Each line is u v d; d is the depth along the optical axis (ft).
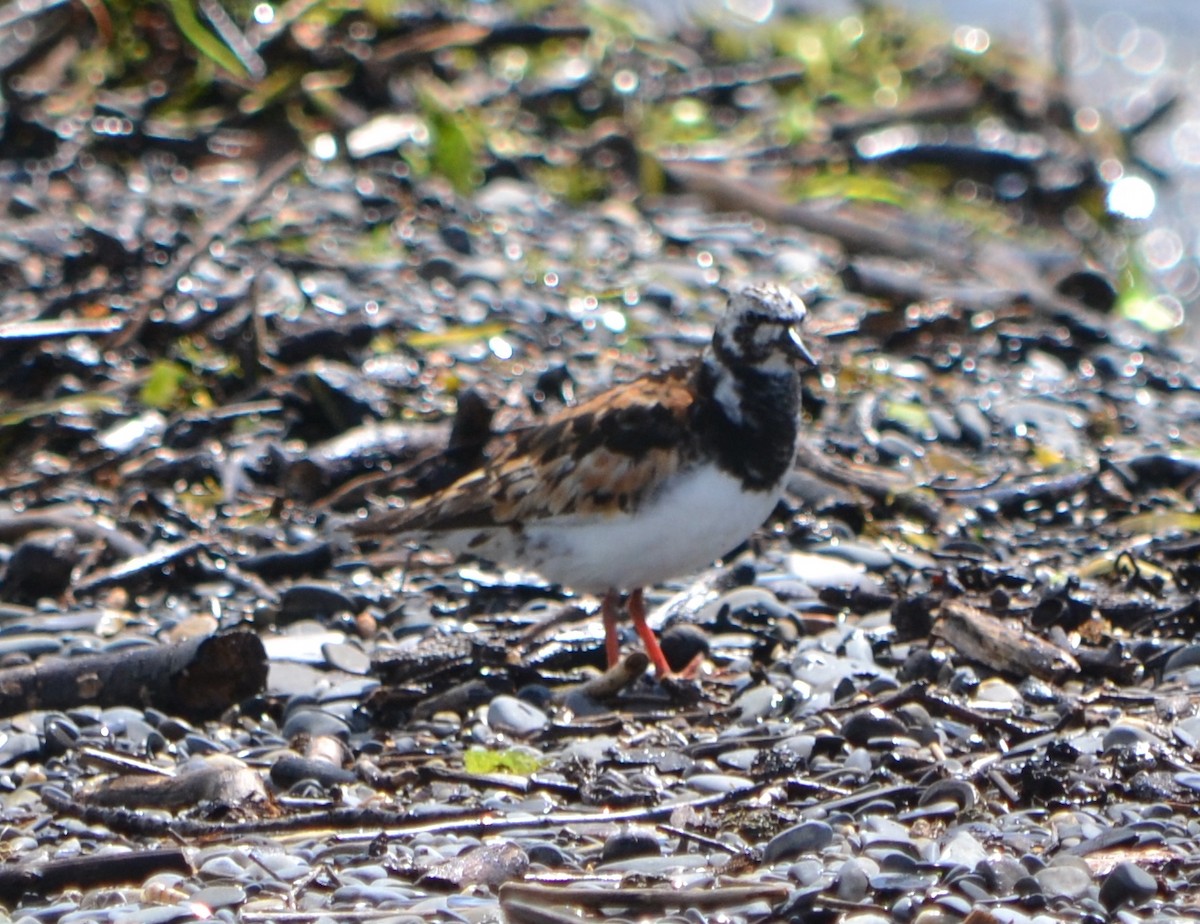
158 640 36.40
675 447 33.01
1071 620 34.99
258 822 27.25
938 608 35.12
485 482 34.91
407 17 70.13
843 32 81.20
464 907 23.90
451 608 38.37
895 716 30.55
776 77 75.66
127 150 61.98
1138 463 45.88
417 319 52.24
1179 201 75.00
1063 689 32.32
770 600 36.86
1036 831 25.98
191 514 43.19
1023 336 55.98
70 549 39.22
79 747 30.86
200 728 32.37
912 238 63.21
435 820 27.30
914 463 46.73
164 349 49.60
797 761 29.01
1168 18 92.43
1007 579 37.93
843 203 66.08
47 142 61.57
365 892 24.45
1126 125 80.84
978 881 23.76
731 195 65.36
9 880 25.14
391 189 61.26
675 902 23.49
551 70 71.00
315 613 37.68
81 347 49.06
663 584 39.06
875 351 54.49
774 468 33.76
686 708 32.63
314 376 47.29
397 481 43.83
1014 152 73.10
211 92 64.95
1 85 63.05
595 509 33.27
